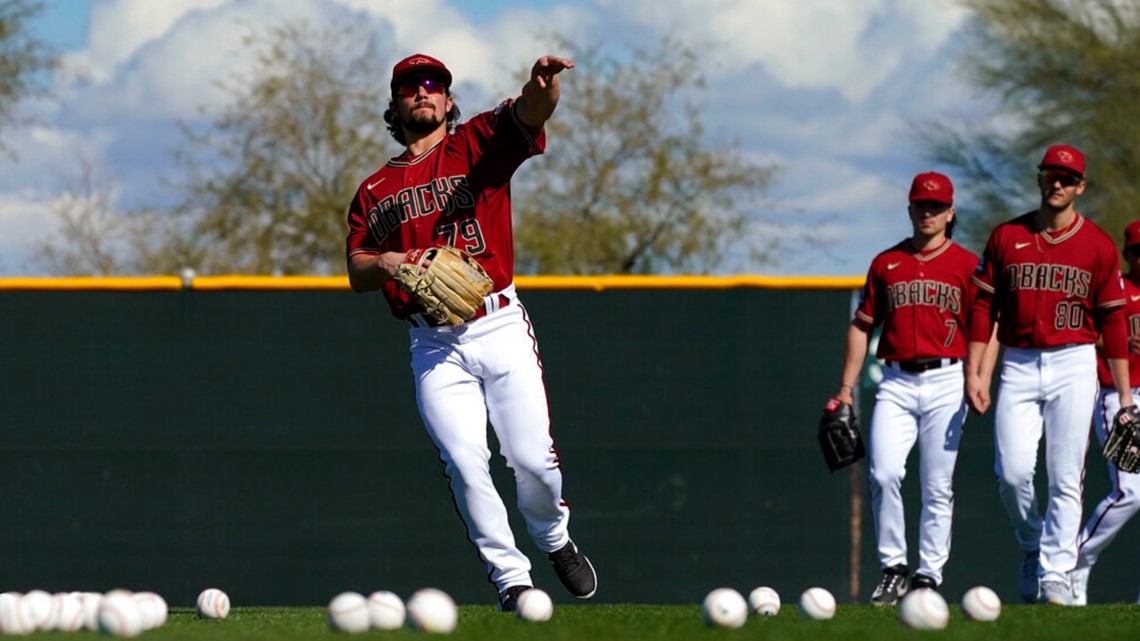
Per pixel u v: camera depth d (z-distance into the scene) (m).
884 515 28.95
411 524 38.94
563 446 38.84
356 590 38.84
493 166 21.81
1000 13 90.19
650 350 38.91
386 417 39.12
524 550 38.81
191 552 38.81
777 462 38.69
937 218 28.42
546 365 38.97
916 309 28.45
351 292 39.28
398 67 22.19
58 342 39.03
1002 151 92.31
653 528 38.62
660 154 111.88
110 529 38.78
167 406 39.03
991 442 38.41
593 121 111.88
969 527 38.34
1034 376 27.08
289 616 22.72
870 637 16.00
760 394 38.81
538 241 109.19
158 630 18.09
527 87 21.11
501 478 39.00
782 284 38.88
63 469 38.84
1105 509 29.70
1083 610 21.45
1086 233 26.78
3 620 17.62
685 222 111.00
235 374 39.16
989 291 27.42
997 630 16.92
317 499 39.03
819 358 38.75
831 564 38.47
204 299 39.19
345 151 113.75
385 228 22.11
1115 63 88.25
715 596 17.55
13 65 92.25
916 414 28.81
